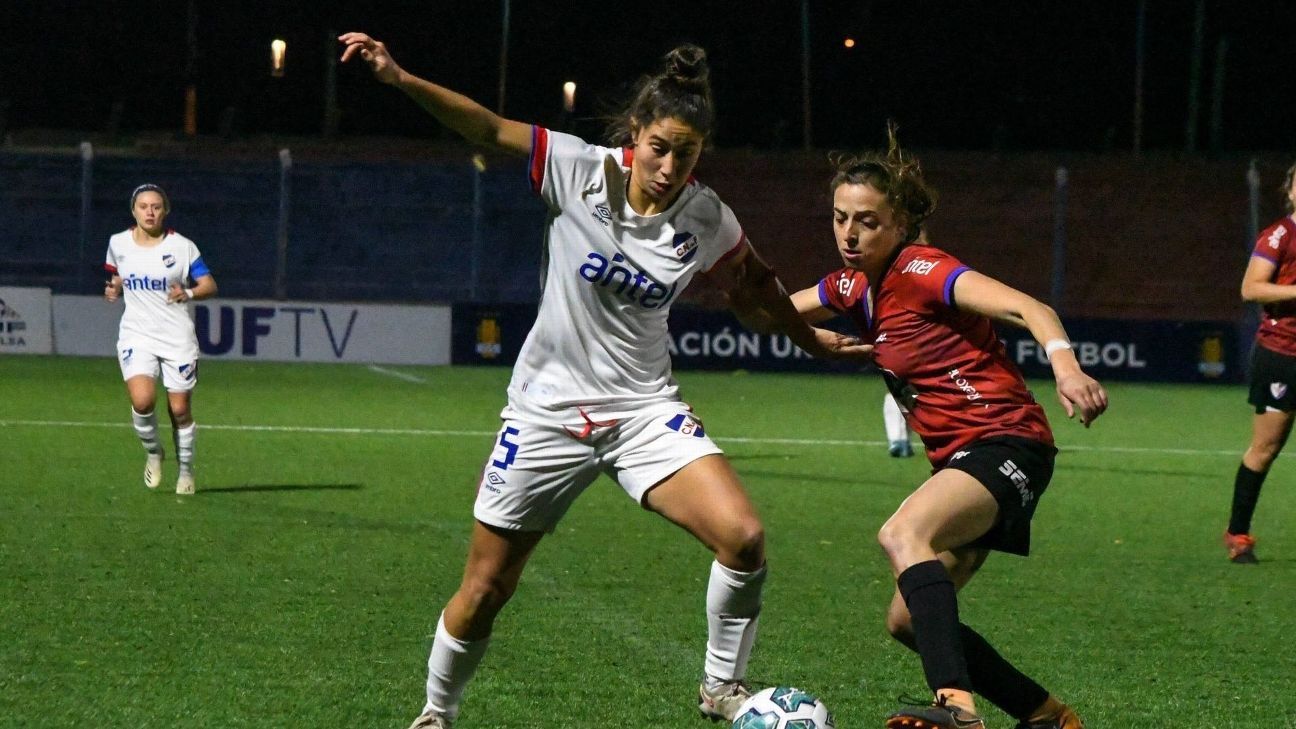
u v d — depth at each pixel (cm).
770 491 2261
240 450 2592
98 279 5797
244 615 1275
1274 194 6619
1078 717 970
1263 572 1650
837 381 4759
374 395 3816
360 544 1664
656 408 879
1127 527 1984
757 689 1078
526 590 1431
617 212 841
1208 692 1098
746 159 6938
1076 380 772
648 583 1478
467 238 6206
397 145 7288
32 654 1116
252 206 6231
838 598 1436
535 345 876
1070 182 6756
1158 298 6256
